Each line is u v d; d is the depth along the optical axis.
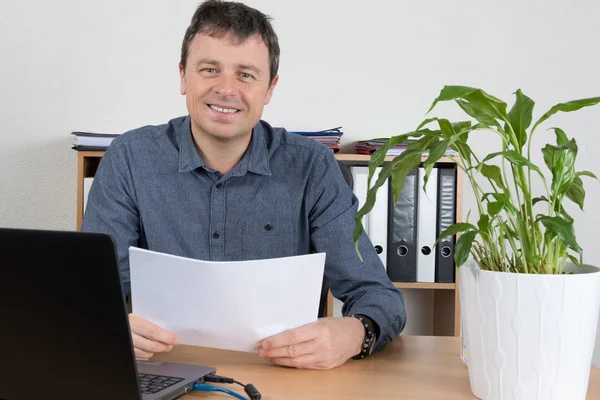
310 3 2.66
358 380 1.20
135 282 1.17
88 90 2.64
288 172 1.72
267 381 1.19
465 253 1.07
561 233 0.99
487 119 1.07
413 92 2.68
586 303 1.01
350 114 2.68
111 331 0.88
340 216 1.67
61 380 0.93
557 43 2.68
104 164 1.70
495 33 2.68
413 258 2.39
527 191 1.06
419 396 1.11
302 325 1.24
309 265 1.17
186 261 1.12
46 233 0.86
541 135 2.68
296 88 2.67
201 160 1.66
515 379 1.03
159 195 1.68
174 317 1.19
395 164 1.08
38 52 2.62
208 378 1.15
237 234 1.70
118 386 0.91
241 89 1.54
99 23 2.63
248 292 1.15
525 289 1.01
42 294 0.89
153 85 2.65
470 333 1.09
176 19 2.65
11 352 0.93
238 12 1.55
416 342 1.48
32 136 2.63
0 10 2.61
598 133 2.68
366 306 1.43
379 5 2.67
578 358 1.02
